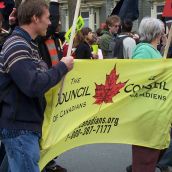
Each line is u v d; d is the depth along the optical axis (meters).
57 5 5.11
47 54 5.15
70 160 6.38
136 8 7.30
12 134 3.66
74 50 8.19
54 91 4.12
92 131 4.48
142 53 5.02
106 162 6.29
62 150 4.30
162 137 4.68
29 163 3.67
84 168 6.07
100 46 9.59
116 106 4.54
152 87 4.61
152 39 5.09
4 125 3.66
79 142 4.42
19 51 3.55
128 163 6.25
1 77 3.63
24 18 3.71
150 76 4.58
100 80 4.40
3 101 3.66
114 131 4.59
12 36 3.67
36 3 3.71
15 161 3.69
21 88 3.54
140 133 4.64
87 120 4.39
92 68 4.34
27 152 3.66
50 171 5.72
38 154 3.76
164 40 6.98
